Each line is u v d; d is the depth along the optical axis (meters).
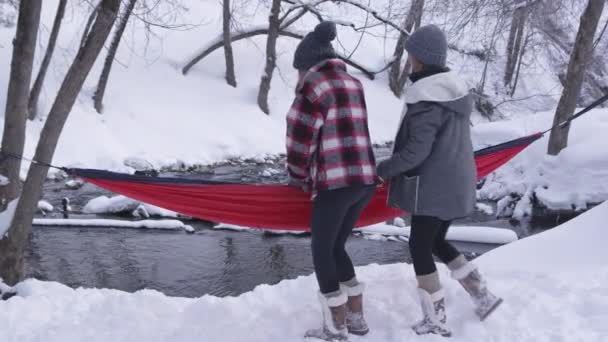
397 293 3.81
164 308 3.84
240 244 8.88
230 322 3.54
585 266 4.42
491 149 4.25
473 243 9.01
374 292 3.86
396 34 23.59
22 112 5.41
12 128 5.38
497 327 3.35
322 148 3.02
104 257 8.20
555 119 10.85
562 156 10.74
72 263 7.94
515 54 22.23
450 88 3.08
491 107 21.67
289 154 3.07
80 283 7.25
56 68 16.56
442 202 3.14
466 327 3.34
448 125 3.12
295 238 9.20
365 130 3.13
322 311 3.38
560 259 4.62
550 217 10.40
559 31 15.95
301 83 3.04
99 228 9.59
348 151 3.02
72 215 10.29
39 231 9.32
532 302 3.61
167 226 9.59
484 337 3.26
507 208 10.87
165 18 21.20
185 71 19.52
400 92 23.69
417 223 3.26
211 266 7.93
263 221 3.77
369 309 3.62
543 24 13.59
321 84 3.00
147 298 3.96
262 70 21.41
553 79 23.64
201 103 18.55
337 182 3.00
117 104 16.83
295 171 3.11
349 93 3.06
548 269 4.47
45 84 15.79
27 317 3.85
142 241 8.95
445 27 13.20
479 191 11.81
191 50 20.58
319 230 3.13
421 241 3.26
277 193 3.68
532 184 10.83
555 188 10.55
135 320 3.67
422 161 3.07
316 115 2.98
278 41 23.06
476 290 3.42
